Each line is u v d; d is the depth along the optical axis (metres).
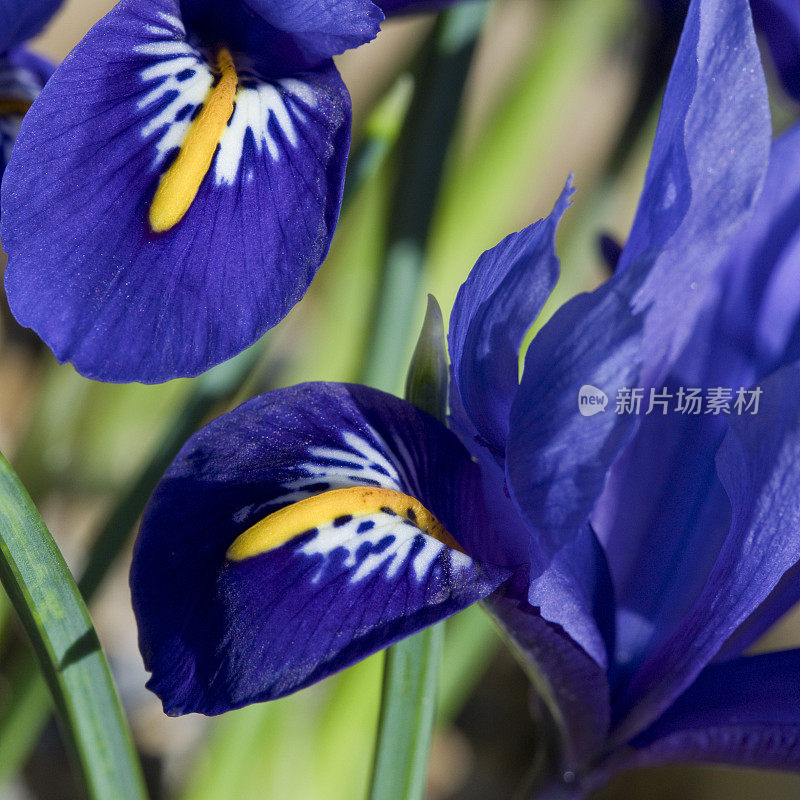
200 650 0.35
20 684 0.40
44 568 0.36
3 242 0.34
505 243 0.35
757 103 0.35
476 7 0.39
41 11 0.36
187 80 0.35
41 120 0.35
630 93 0.64
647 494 0.37
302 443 0.36
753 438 0.35
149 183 0.35
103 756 0.36
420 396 0.36
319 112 0.35
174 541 0.35
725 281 0.37
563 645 0.36
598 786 0.37
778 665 0.37
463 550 0.35
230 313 0.35
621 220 0.62
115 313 0.34
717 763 0.37
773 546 0.35
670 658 0.37
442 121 0.40
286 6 0.35
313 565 0.35
